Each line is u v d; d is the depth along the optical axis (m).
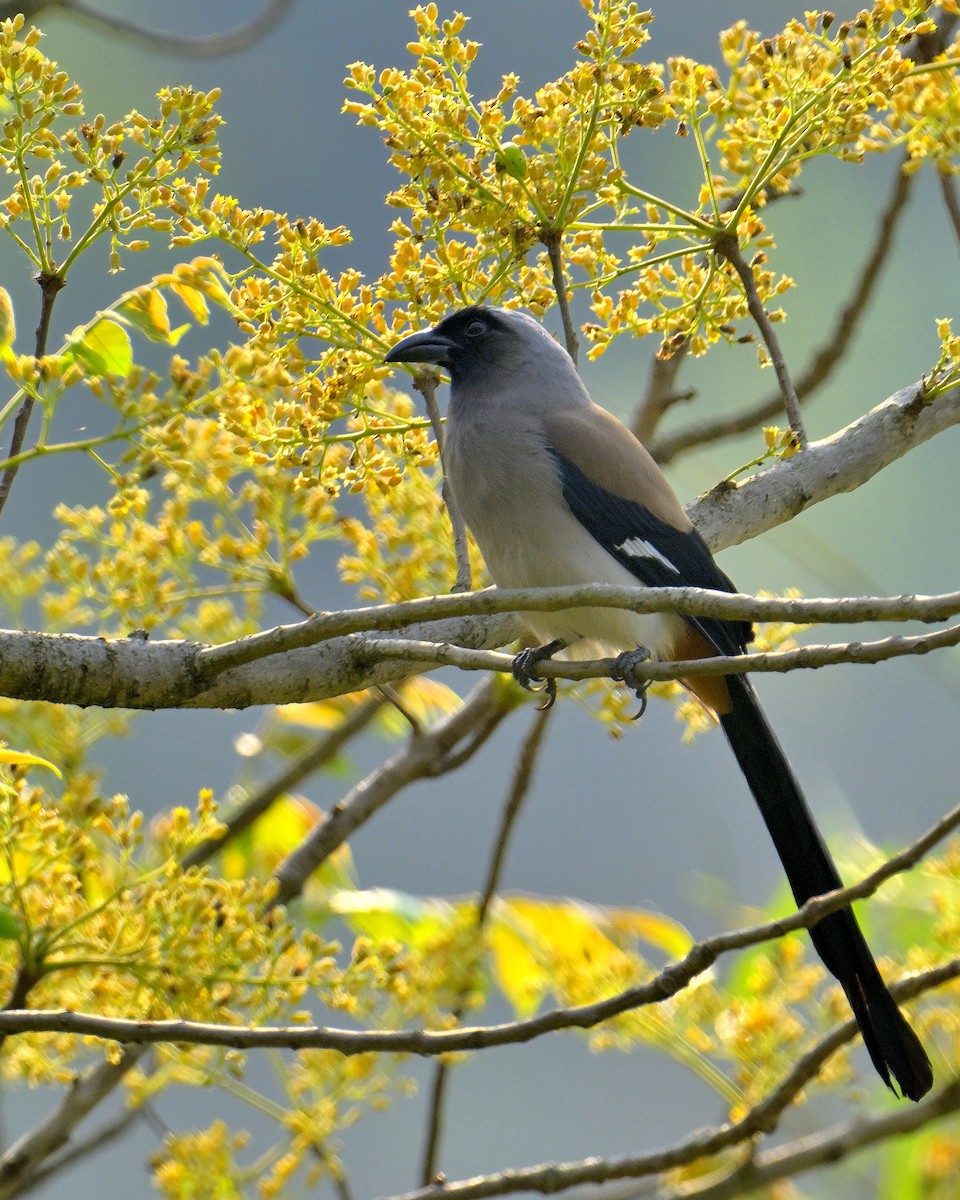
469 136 8.37
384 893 9.62
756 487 9.41
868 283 10.68
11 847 7.23
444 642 8.59
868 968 7.92
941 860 8.97
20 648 6.76
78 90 7.22
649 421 11.12
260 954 7.24
